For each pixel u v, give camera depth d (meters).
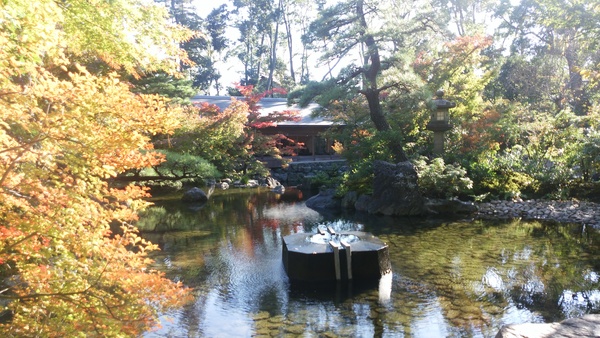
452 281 6.48
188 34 4.77
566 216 11.14
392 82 14.71
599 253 7.85
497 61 18.97
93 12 3.80
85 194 2.95
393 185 12.32
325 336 4.84
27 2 2.44
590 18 14.63
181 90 21.55
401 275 6.81
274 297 6.04
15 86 2.52
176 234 10.07
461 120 16.84
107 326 2.79
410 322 5.14
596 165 13.38
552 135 15.60
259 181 21.09
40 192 2.75
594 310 5.33
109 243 2.95
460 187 13.17
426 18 14.72
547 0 16.16
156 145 15.98
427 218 11.58
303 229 10.55
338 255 6.69
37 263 3.15
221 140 17.72
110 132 2.71
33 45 2.54
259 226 10.98
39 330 2.81
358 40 14.53
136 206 3.12
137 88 18.02
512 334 2.57
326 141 27.95
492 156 15.96
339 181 16.48
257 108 21.78
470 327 4.96
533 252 8.00
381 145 14.85
